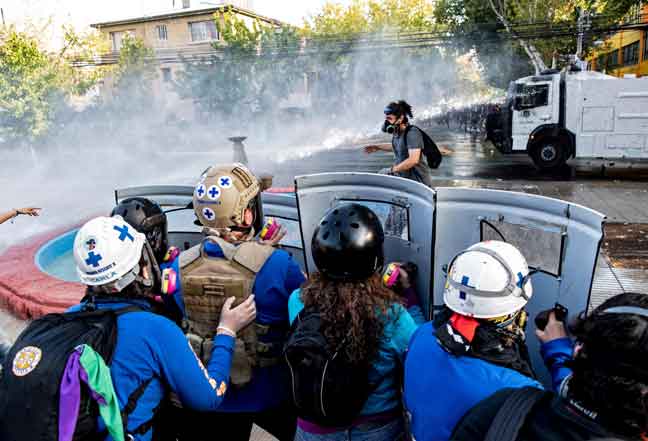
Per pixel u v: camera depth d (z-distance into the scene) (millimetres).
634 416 1022
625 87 14258
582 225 1867
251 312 1909
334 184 2617
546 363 1712
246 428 2199
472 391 1392
